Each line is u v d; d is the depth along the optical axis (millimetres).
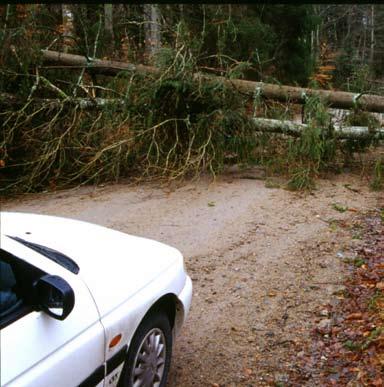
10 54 9227
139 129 9383
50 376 2273
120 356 2789
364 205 7898
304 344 4168
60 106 9273
